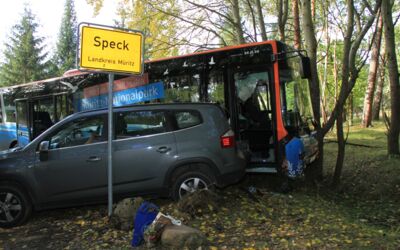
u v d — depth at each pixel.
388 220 7.41
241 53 9.50
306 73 8.94
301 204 7.59
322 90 24.69
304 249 5.27
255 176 9.81
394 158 12.79
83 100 12.00
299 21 14.58
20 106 13.79
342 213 7.48
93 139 7.27
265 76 9.28
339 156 9.81
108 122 6.82
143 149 7.23
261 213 6.91
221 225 6.29
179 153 7.23
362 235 5.88
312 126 10.37
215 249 5.31
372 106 26.66
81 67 6.02
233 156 7.48
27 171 7.07
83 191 7.14
